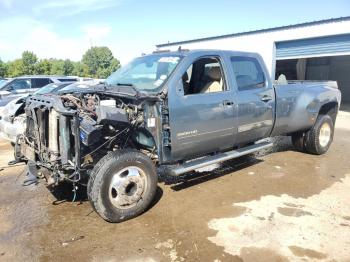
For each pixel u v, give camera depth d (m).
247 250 3.53
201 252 3.50
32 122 4.77
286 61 23.38
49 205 4.64
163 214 4.34
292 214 4.33
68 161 4.06
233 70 5.27
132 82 4.99
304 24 16.75
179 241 3.71
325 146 7.17
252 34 19.11
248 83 5.50
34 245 3.66
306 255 3.44
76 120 3.88
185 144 4.68
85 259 3.40
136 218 4.24
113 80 5.40
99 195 3.93
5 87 11.95
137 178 4.17
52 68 63.88
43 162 4.42
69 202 4.74
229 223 4.10
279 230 3.92
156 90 4.48
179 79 4.57
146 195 4.28
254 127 5.61
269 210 4.45
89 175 4.30
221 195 4.95
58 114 4.08
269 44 18.41
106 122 4.03
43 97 4.46
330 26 15.80
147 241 3.72
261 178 5.68
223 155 5.25
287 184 5.40
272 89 5.88
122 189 4.06
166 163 4.69
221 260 3.37
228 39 20.34
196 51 4.93
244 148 5.67
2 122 6.80
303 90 6.52
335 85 7.55
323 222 4.12
